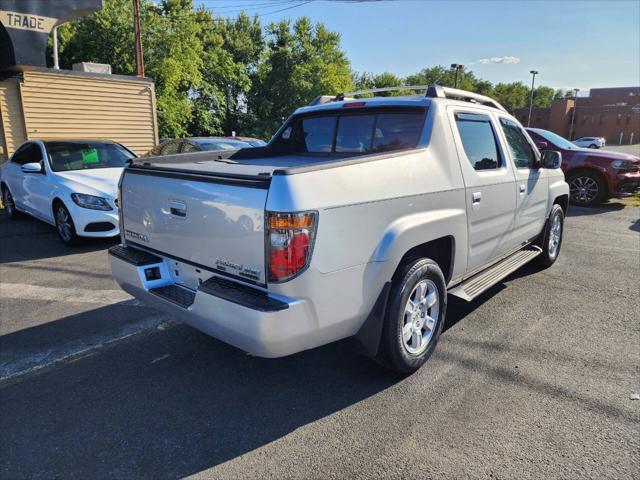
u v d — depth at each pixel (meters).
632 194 10.92
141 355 3.82
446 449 2.66
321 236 2.61
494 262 4.67
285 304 2.58
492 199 4.13
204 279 3.12
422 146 3.49
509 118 4.88
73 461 2.61
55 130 11.73
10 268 6.18
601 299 4.97
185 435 2.82
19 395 3.25
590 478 2.43
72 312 4.70
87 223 6.86
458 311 4.66
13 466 2.57
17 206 9.10
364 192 2.84
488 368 3.54
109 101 12.69
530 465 2.52
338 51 52.38
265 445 2.72
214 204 2.87
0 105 10.77
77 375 3.52
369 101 4.09
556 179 5.81
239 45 46.53
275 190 2.54
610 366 3.56
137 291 3.51
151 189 3.41
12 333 4.23
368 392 3.25
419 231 3.20
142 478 2.48
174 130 32.25
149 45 29.03
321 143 4.64
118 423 2.94
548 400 3.12
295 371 3.55
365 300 2.92
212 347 3.95
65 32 27.94
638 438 2.74
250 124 46.28
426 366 3.58
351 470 2.51
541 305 4.80
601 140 52.41
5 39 10.05
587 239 7.73
